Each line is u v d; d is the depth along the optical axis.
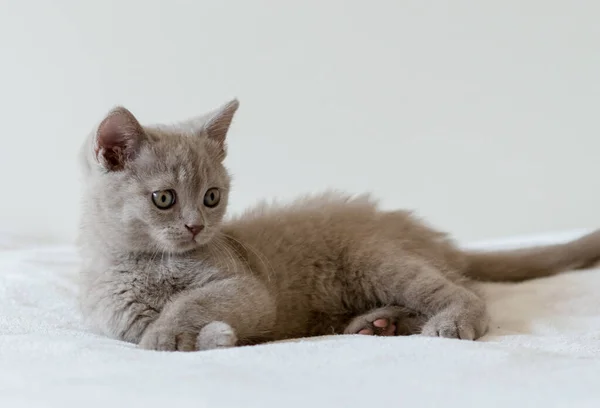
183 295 0.58
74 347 0.52
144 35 0.96
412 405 0.44
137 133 0.60
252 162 0.96
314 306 0.65
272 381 0.47
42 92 0.99
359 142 0.95
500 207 0.93
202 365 0.49
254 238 0.64
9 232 0.97
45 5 0.97
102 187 0.60
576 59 0.90
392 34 0.93
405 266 0.63
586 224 0.91
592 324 0.61
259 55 0.95
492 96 0.92
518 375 0.48
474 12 0.91
